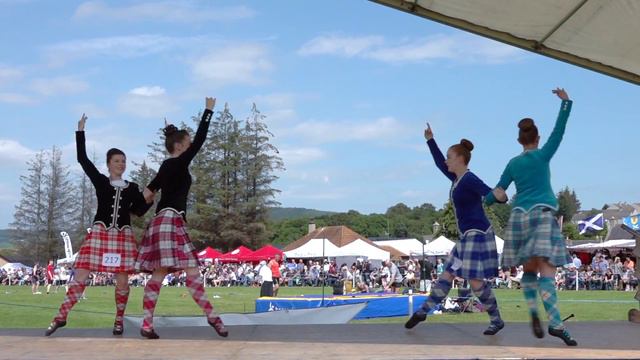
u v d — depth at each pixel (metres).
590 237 89.69
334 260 51.00
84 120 6.24
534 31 7.89
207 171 78.12
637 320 7.58
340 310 11.68
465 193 6.06
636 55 8.09
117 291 6.14
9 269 56.25
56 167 76.75
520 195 5.56
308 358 4.41
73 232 77.69
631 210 105.75
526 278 5.69
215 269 49.84
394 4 7.64
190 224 76.25
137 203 6.23
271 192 78.50
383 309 17.25
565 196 117.94
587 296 30.44
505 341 5.52
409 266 34.94
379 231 109.75
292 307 16.89
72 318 18.67
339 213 110.81
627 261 39.28
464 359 4.31
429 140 6.83
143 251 5.86
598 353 4.63
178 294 33.41
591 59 8.37
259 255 48.31
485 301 6.09
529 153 5.58
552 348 5.01
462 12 7.67
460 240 6.14
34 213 75.88
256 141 78.62
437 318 17.03
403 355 4.52
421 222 110.81
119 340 5.55
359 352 4.70
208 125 6.07
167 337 5.81
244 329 6.53
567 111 5.48
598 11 7.31
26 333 6.18
